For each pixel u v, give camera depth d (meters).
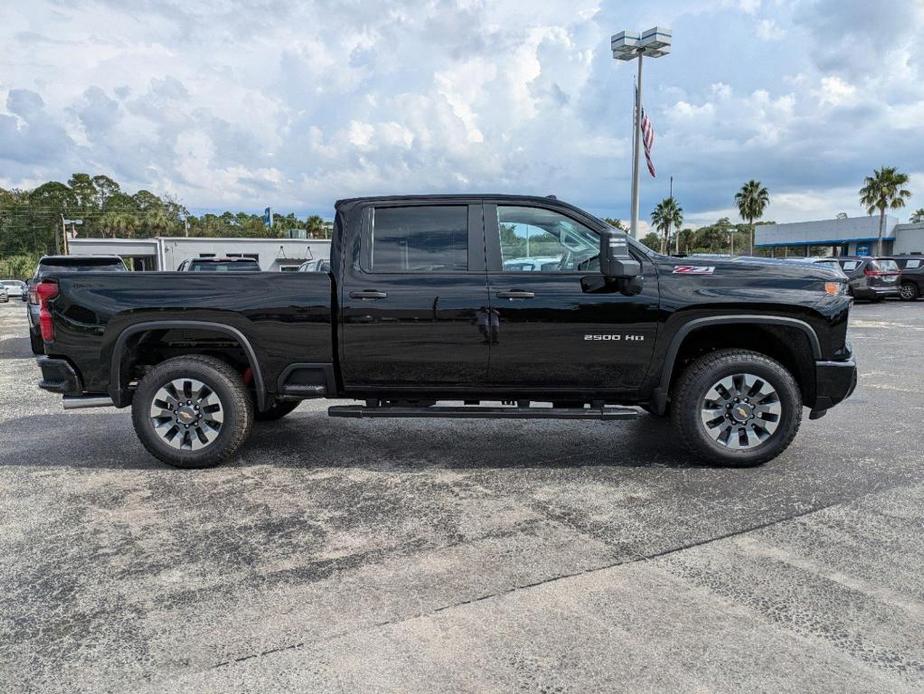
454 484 4.32
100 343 4.60
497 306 4.42
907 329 14.06
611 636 2.53
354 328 4.52
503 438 5.49
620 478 4.39
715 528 3.53
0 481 4.45
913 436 5.40
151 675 2.32
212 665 2.38
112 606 2.80
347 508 3.91
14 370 10.21
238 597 2.86
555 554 3.24
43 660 2.42
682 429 4.55
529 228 4.58
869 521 3.60
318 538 3.47
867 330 13.90
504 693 2.20
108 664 2.39
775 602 2.76
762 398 4.50
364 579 3.01
